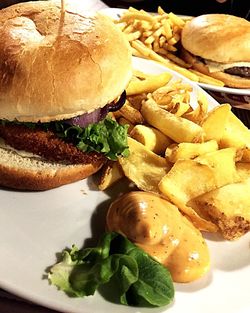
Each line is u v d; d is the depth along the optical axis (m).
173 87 0.38
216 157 0.31
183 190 0.30
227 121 0.34
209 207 0.29
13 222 0.29
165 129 0.33
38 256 0.27
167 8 0.64
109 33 0.31
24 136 0.29
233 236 0.29
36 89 0.28
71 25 0.30
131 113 0.35
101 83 0.29
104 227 0.30
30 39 0.29
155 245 0.27
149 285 0.25
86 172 0.31
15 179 0.30
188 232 0.28
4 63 0.28
